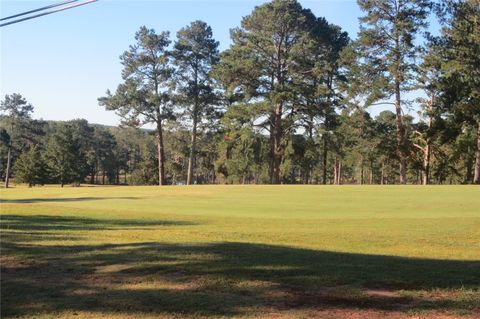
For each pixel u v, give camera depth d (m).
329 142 54.94
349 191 30.34
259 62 51.75
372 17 48.22
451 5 42.09
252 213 19.67
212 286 6.64
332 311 5.58
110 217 18.20
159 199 27.55
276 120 53.12
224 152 59.53
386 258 8.67
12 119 92.00
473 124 42.69
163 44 62.09
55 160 93.31
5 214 19.23
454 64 40.66
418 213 18.89
